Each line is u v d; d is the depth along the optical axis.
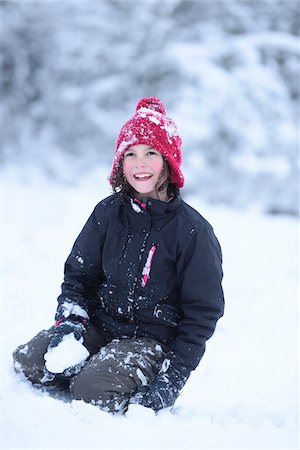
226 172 17.11
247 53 18.75
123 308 2.62
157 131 2.57
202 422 2.38
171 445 2.12
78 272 2.72
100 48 20.73
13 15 20.91
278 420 2.62
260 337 4.23
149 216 2.55
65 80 21.11
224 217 10.22
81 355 2.48
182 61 18.52
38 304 4.44
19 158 20.62
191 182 17.09
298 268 6.61
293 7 20.22
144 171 2.55
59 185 19.23
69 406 2.31
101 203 2.74
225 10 20.06
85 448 2.01
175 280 2.60
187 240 2.55
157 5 20.23
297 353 3.94
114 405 2.41
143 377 2.47
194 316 2.53
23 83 21.23
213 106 17.73
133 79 19.72
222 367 3.58
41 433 2.08
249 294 5.39
